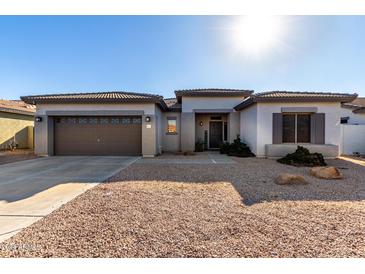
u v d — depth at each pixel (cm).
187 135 1814
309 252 344
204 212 505
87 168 1077
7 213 502
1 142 1888
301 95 1384
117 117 1572
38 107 1554
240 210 518
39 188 716
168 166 1116
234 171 986
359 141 1609
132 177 865
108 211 509
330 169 859
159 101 1503
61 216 480
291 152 1363
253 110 1476
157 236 392
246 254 340
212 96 1800
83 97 1515
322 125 1384
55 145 1590
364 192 668
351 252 343
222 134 1967
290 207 538
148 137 1518
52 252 345
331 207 536
